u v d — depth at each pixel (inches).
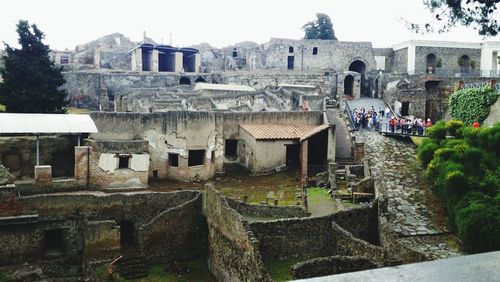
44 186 1273.4
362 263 792.3
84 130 1332.4
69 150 1419.8
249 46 3174.2
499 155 991.0
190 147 1485.0
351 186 1167.0
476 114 1480.1
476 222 805.2
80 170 1322.6
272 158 1542.8
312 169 1480.1
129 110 1947.6
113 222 1100.5
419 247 885.2
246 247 872.3
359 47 2792.8
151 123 1482.5
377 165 1333.7
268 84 2421.3
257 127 1590.8
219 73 2669.8
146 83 2492.6
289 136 1556.3
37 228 1152.8
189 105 1786.4
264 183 1437.0
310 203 1139.9
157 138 1488.7
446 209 1042.7
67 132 1306.6
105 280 1018.7
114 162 1364.4
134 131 1475.1
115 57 2972.4
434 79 2305.6
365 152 1439.5
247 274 861.2
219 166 1572.3
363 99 2440.9
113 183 1365.7
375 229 1009.5
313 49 2785.4
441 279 129.3
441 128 1216.8
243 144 1594.5
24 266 1122.7
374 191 1135.6
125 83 2439.7
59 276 1106.7
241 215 994.1
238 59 3107.8
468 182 932.0
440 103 2325.3
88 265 1056.2
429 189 1162.6
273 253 924.0
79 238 1179.9
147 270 1077.1
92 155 1336.1
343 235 915.4
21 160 1353.3
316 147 1546.5
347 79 2546.8
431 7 702.5
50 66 1887.3
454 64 2655.0
